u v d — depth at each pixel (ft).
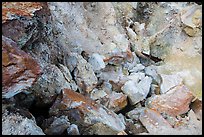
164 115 17.94
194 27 22.74
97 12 22.50
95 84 18.52
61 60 18.42
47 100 15.81
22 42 14.93
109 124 15.42
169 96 18.78
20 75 13.17
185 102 18.54
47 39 17.31
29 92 15.08
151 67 21.70
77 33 20.53
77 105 15.38
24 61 13.32
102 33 21.88
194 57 22.30
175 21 23.43
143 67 21.39
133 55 21.77
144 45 22.89
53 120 15.03
